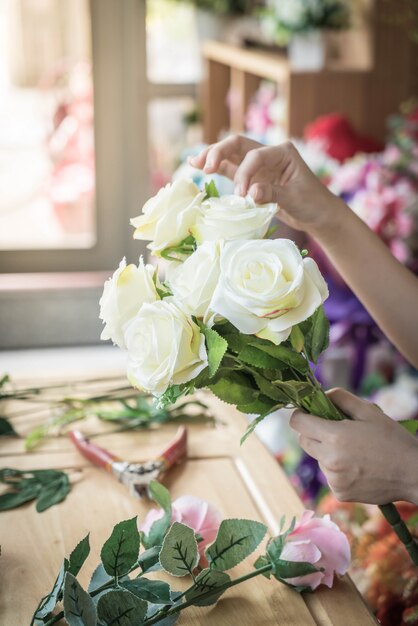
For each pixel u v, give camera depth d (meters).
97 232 3.54
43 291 3.32
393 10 2.98
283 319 0.84
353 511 1.58
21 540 1.07
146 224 0.97
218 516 1.04
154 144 3.90
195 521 1.03
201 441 1.34
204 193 0.97
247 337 0.89
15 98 3.45
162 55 3.87
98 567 0.93
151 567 0.93
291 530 0.98
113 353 3.34
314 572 0.95
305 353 0.94
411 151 2.64
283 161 1.22
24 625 0.91
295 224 1.30
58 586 0.88
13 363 3.21
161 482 1.21
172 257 0.98
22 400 1.48
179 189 0.97
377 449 0.99
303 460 2.28
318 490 2.25
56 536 1.08
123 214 3.55
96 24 3.38
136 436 1.37
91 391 1.52
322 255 2.74
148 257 3.59
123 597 0.83
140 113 3.48
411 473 0.99
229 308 0.84
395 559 1.34
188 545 0.89
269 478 1.22
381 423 1.02
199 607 0.94
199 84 3.88
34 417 1.43
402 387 2.62
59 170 3.53
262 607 0.94
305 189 1.24
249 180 1.19
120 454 1.31
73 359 3.28
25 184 3.53
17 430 1.38
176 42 3.88
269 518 1.12
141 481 1.17
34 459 1.28
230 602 0.95
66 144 3.51
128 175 3.52
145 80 3.46
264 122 3.35
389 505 1.04
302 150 2.85
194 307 0.86
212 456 1.29
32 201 3.55
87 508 1.14
